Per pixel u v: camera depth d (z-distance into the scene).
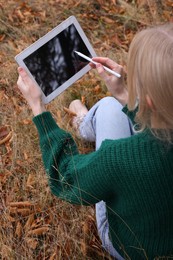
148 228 1.25
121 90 1.59
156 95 1.00
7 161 2.16
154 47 1.01
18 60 1.59
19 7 3.27
